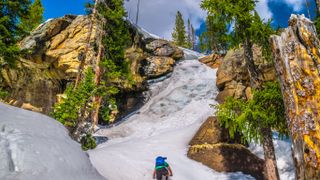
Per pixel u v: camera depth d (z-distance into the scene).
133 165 12.71
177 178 12.75
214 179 13.60
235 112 11.91
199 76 31.38
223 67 26.94
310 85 4.70
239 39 12.99
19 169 4.56
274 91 11.02
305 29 5.01
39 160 4.97
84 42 27.77
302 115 4.63
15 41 19.17
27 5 20.30
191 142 16.75
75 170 5.64
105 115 20.75
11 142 4.97
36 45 27.88
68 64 27.05
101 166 11.32
